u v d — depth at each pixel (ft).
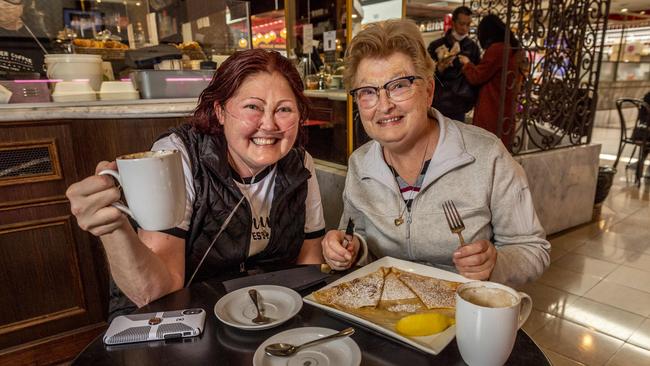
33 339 5.91
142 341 2.35
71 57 6.40
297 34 11.34
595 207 12.01
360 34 3.52
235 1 8.67
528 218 3.77
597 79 10.91
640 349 6.24
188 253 3.51
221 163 3.49
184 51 7.98
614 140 26.12
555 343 6.40
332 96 9.01
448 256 3.84
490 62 9.41
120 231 2.39
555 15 9.57
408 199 3.96
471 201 3.74
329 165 9.60
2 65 6.51
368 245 4.19
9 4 6.48
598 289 8.04
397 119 3.51
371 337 2.41
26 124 5.50
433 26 26.40
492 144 3.81
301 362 2.12
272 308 2.72
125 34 7.95
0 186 5.43
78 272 6.15
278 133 3.17
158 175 1.88
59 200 5.89
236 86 3.08
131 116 6.34
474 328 1.96
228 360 2.21
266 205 3.83
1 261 5.56
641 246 10.09
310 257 4.20
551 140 10.51
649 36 35.22
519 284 3.52
